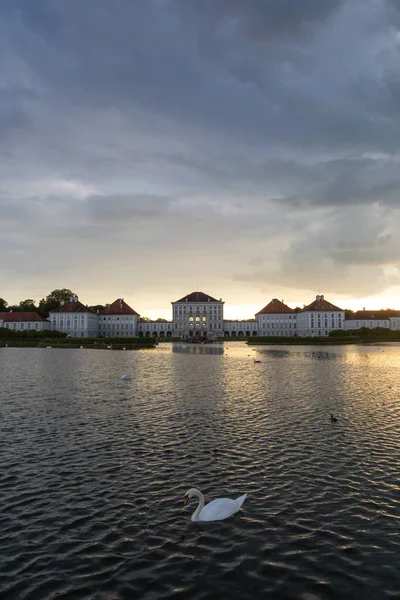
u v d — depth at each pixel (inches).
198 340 7283.5
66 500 601.0
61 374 2034.9
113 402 1279.5
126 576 439.8
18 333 6451.8
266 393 1445.6
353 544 492.7
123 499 603.8
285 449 811.4
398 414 1104.2
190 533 516.1
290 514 559.8
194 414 1107.3
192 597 410.9
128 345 5123.0
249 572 445.1
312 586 424.5
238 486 645.3
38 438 886.4
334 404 1241.4
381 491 626.5
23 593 414.9
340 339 5787.4
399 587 422.6
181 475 687.1
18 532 519.2
